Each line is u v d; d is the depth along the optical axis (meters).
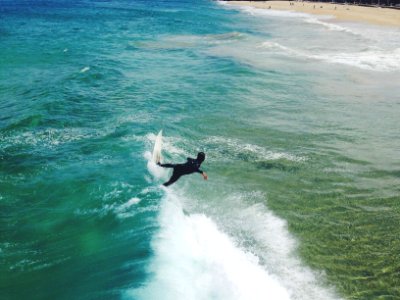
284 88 24.08
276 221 10.59
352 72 29.17
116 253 8.81
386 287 8.22
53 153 14.50
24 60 32.69
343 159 14.49
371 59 34.50
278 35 52.59
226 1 148.00
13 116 18.59
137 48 40.34
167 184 10.34
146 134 16.17
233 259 8.85
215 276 8.16
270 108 20.17
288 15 90.88
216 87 23.94
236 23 71.06
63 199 11.41
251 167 13.72
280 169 13.64
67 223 10.25
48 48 39.09
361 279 8.45
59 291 7.85
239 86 24.23
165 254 8.64
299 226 10.38
